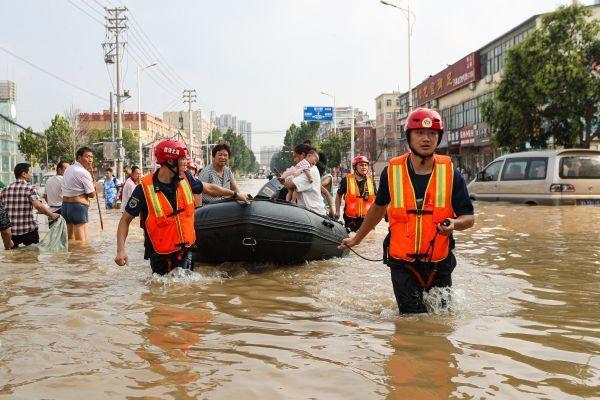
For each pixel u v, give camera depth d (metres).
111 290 5.22
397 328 3.76
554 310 4.29
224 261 6.93
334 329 3.76
